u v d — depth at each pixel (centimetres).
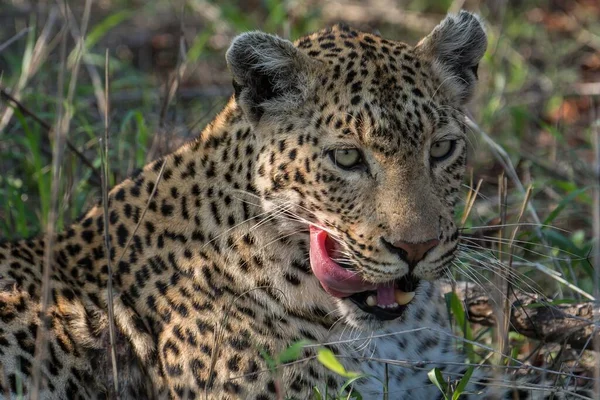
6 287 997
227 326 976
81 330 999
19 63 1639
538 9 2042
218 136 1000
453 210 973
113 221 1048
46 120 1513
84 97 1719
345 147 916
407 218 899
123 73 1866
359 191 918
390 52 959
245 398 972
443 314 1081
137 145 1423
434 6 2041
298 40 1033
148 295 1013
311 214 939
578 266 1251
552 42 1948
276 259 971
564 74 1827
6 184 1313
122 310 1006
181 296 997
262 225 960
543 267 1134
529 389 991
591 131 1595
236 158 975
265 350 976
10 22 1833
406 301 938
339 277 928
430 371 973
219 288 980
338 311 989
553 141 1597
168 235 1014
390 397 1024
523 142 1659
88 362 1000
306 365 973
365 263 917
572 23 1995
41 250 1058
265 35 948
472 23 1005
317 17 1931
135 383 1009
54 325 993
